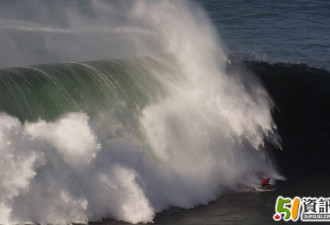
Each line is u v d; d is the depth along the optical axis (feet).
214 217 208.03
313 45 393.50
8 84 207.21
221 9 483.51
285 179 245.24
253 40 399.65
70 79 223.30
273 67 315.17
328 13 483.92
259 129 261.44
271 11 481.46
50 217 187.32
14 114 201.46
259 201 223.51
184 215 207.31
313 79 309.42
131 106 232.12
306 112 287.89
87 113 219.41
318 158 263.08
